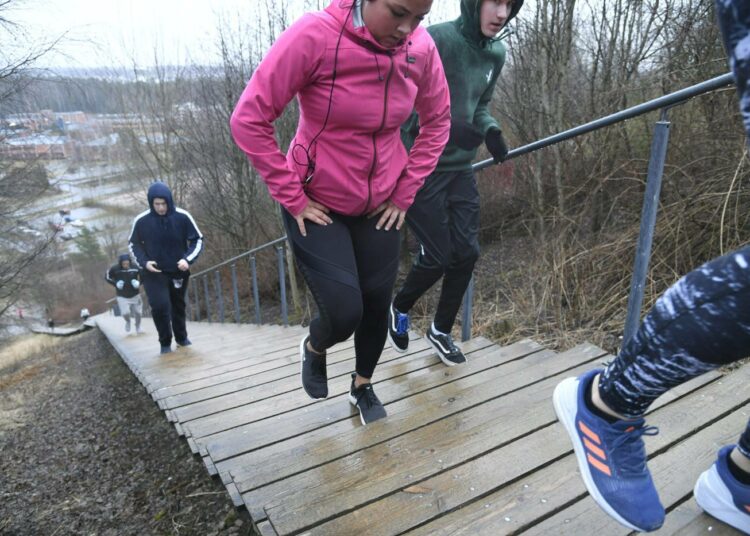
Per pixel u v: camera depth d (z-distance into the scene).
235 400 2.76
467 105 2.05
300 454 1.63
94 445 4.39
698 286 0.74
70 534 3.01
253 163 1.46
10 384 9.28
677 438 1.46
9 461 4.59
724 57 3.85
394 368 2.34
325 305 1.55
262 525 1.38
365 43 1.39
